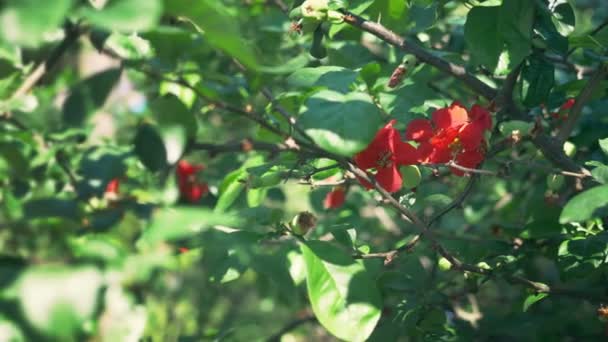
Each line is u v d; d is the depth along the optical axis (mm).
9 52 680
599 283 940
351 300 681
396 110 805
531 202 935
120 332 599
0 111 649
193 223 571
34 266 535
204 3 561
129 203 626
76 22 642
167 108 687
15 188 709
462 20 918
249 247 688
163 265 580
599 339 982
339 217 989
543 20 760
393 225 1074
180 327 1161
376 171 740
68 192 740
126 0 524
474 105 762
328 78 701
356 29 895
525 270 938
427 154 742
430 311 869
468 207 1091
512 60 744
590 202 641
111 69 644
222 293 1231
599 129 869
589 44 792
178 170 921
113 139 817
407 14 837
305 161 750
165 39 667
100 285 545
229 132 1172
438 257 901
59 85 748
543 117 854
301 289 1019
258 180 746
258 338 933
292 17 769
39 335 540
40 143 702
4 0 502
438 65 782
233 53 586
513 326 946
